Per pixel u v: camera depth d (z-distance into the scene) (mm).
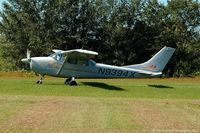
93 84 27984
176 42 55188
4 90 21938
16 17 55094
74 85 26547
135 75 29266
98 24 56281
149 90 24719
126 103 17047
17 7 55812
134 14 55938
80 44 55312
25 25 55031
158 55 29750
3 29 55156
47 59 27594
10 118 13008
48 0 55469
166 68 53500
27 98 17812
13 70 53500
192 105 16953
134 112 14750
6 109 14781
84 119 12984
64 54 27328
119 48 55281
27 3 55156
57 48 54219
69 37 54469
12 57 53938
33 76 38781
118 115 13969
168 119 13477
